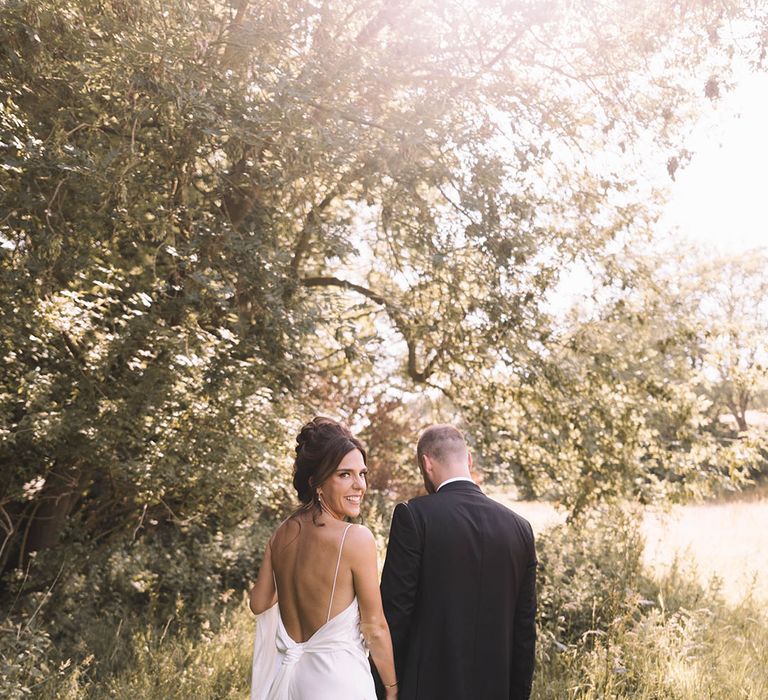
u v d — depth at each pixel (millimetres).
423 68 6840
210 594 7699
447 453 3033
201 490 6309
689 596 7539
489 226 6762
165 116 5176
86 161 4527
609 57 7738
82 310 5035
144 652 5824
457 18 6969
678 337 8688
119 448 6023
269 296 5797
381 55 6426
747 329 8820
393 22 6918
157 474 5805
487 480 9742
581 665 5289
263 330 6555
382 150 6121
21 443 5891
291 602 2768
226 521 7605
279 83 5211
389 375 10070
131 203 5211
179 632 6570
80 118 5250
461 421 9695
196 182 6340
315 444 2787
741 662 5730
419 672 2744
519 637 2924
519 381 8531
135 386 5605
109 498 7070
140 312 5078
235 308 6270
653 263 9109
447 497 2920
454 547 2801
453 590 2781
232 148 5613
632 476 8859
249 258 5762
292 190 6410
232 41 5363
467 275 7910
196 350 5699
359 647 2711
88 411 5523
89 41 4922
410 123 6117
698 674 5211
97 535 7230
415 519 2834
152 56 4785
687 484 8883
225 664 5824
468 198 6621
